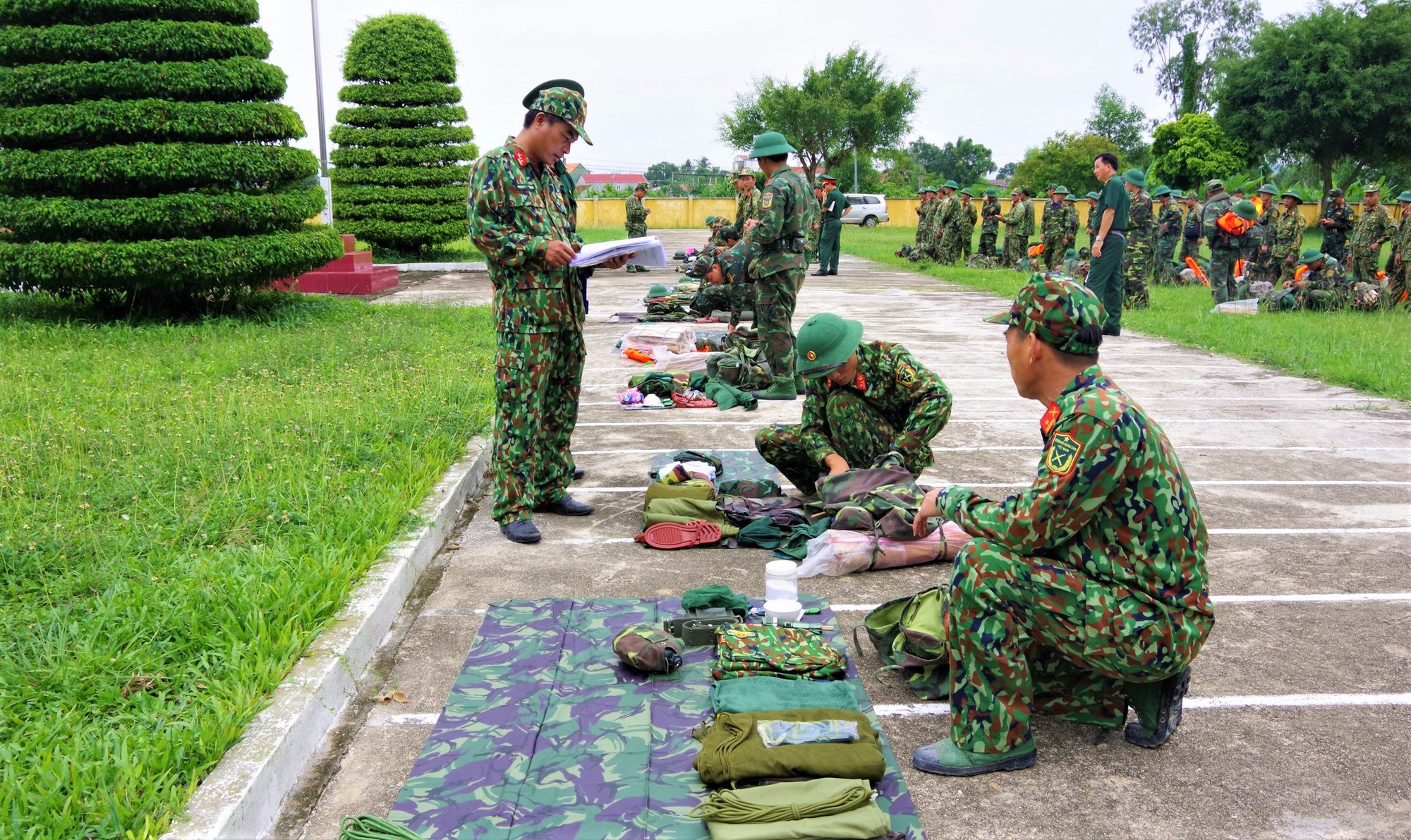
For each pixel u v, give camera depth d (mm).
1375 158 43312
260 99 12281
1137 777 3170
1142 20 65938
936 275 23250
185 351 9391
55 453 5660
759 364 9234
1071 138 60906
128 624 3676
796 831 2686
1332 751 3316
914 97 59188
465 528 5516
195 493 5223
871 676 3830
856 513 4945
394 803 3010
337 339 10539
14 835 2508
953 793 3072
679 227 51812
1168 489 2900
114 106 11148
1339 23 42250
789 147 8539
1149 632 2910
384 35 23531
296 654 3600
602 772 3094
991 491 6105
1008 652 3088
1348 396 9180
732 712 3320
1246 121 45031
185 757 2928
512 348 5121
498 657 3887
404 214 23688
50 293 11797
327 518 4844
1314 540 5352
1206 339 12125
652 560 5012
